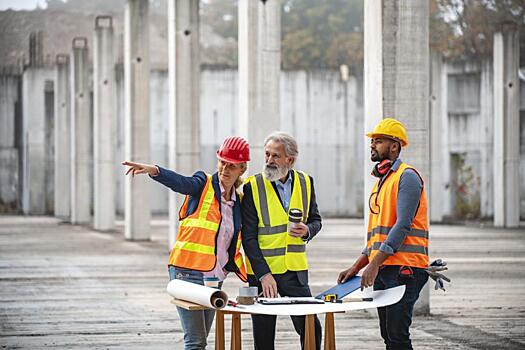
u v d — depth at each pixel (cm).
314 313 1225
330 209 8794
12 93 9150
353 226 7006
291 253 1434
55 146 8369
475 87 8031
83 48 7100
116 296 2761
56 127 8344
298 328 1480
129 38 5138
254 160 3372
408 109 2280
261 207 1430
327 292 1376
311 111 8750
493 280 3192
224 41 12725
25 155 9031
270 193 1434
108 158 6297
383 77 2273
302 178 1458
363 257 1411
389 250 1326
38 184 9019
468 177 8081
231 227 1389
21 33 11350
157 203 8988
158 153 8850
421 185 1366
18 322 2259
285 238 1434
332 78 8738
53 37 11562
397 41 2273
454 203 8169
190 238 1359
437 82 7262
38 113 9006
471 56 10094
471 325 2194
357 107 8769
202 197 1366
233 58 12638
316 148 8762
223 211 1380
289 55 11675
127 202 5291
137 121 5156
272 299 1310
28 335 2073
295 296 1435
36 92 8994
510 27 6588
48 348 1916
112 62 6222
